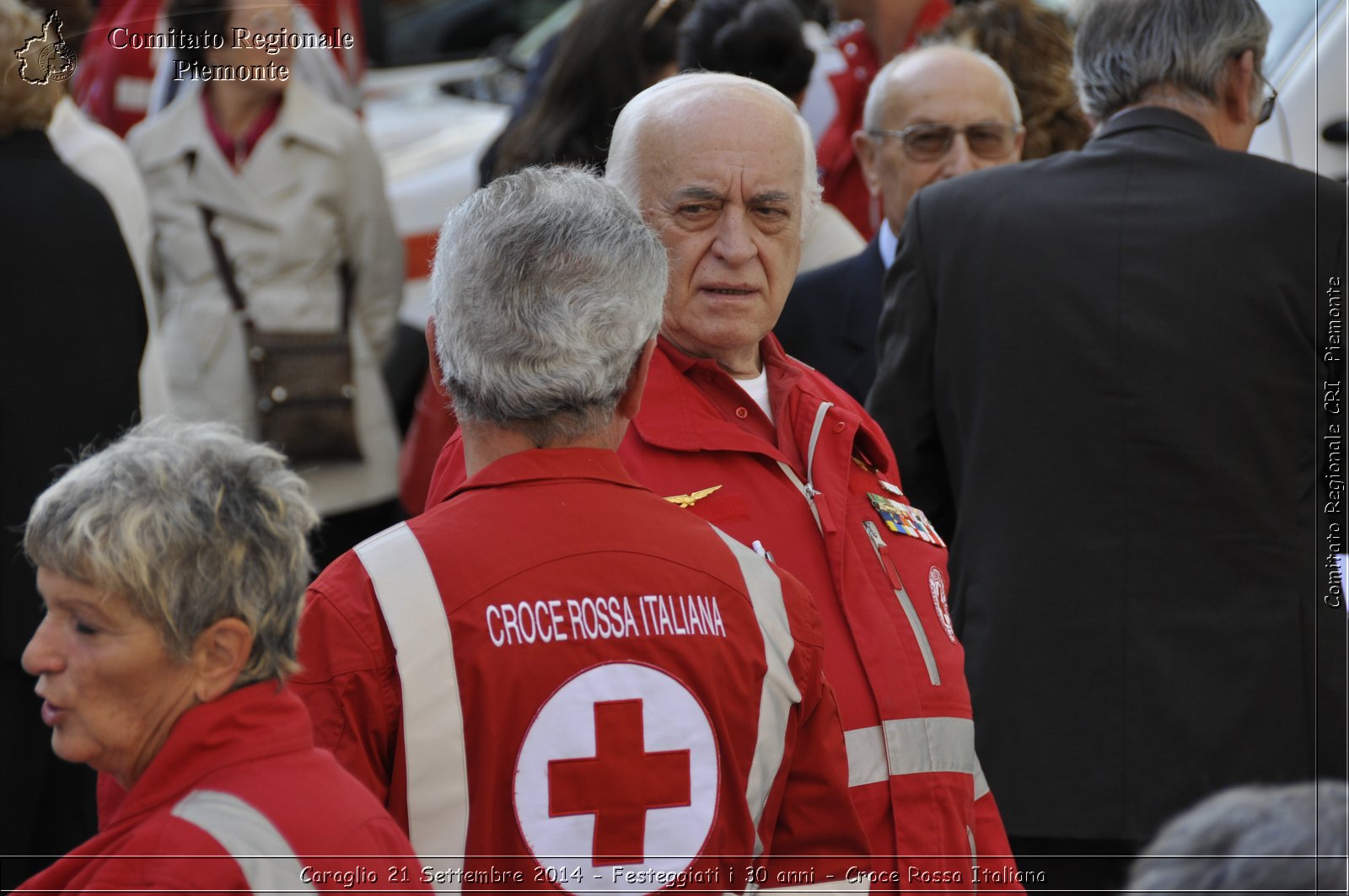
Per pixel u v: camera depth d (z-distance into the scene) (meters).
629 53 8.93
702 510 4.89
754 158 5.13
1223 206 6.02
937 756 4.87
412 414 12.47
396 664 3.80
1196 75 6.21
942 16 10.95
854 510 5.20
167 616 3.39
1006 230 6.19
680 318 5.18
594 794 3.81
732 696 4.02
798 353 7.78
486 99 18.05
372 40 18.75
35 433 6.92
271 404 10.11
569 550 3.96
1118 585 5.86
